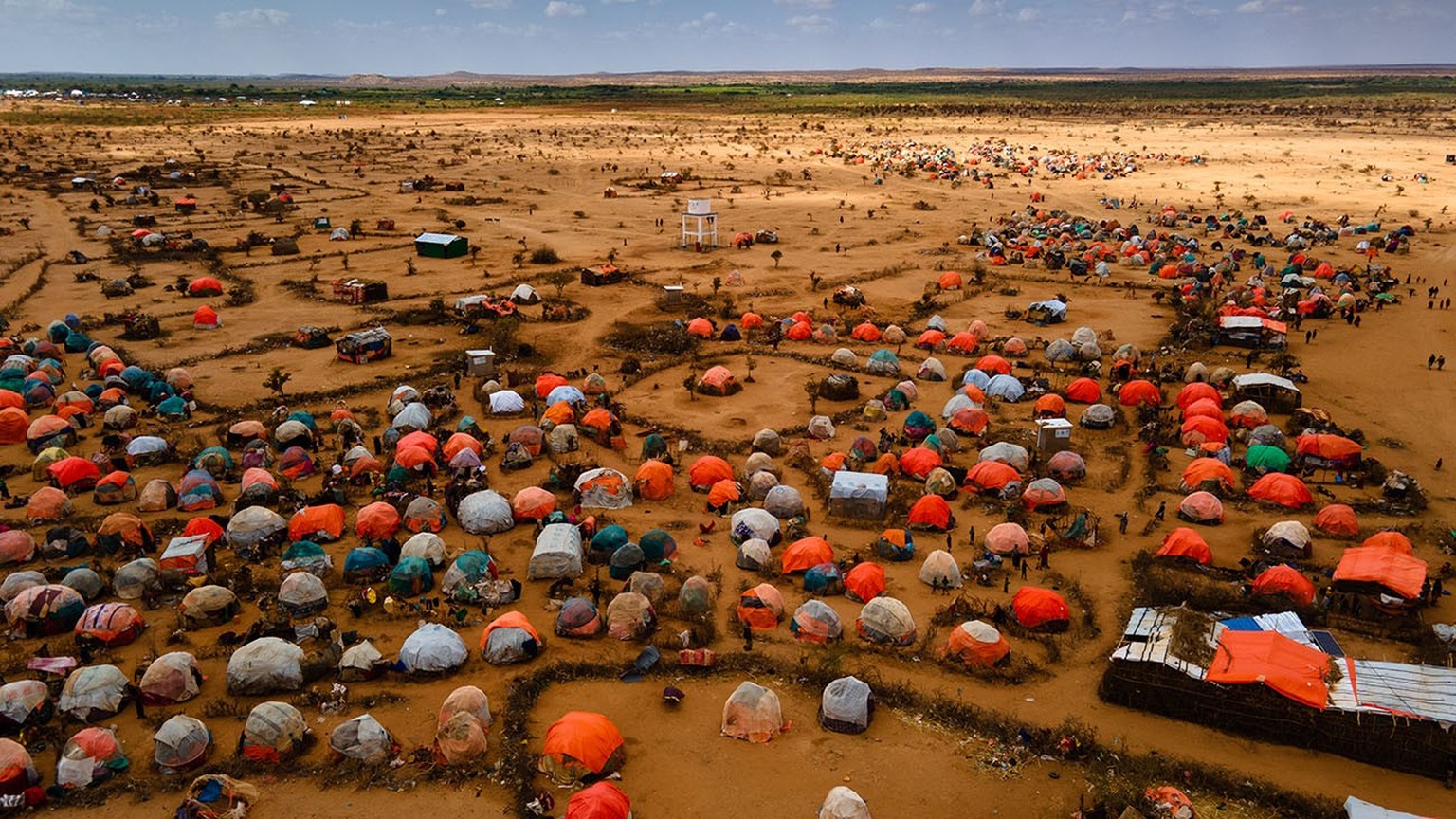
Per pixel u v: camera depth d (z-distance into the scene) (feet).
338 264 404.36
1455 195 552.82
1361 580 146.72
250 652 130.11
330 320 322.55
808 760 116.67
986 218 516.73
